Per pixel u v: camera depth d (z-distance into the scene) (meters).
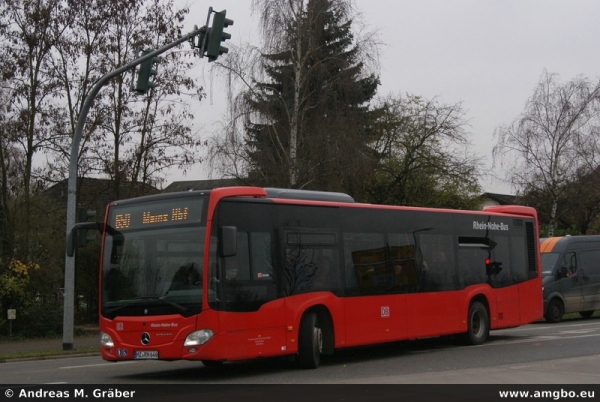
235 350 12.86
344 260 15.34
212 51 16.45
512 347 18.12
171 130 29.14
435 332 17.44
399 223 16.91
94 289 31.19
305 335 14.35
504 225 20.28
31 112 28.47
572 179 40.09
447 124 38.78
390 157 39.03
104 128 29.14
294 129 29.14
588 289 29.64
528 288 20.78
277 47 29.45
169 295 12.80
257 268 13.51
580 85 39.84
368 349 18.66
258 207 13.76
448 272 18.11
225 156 28.62
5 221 28.81
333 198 15.80
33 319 26.69
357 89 29.72
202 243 12.82
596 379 11.59
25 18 28.00
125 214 13.72
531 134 40.31
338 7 30.02
